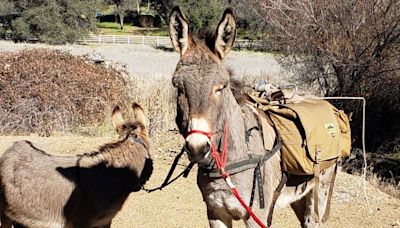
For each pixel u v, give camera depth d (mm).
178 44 4062
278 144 4836
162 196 8234
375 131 15992
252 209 4574
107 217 5543
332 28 15641
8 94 12891
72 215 5359
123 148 5648
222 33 3947
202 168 4434
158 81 16094
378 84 15781
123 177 5566
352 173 12539
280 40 16797
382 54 15508
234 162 4418
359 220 7797
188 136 3738
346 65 15352
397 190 10945
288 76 18859
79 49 36250
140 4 69875
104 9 69250
